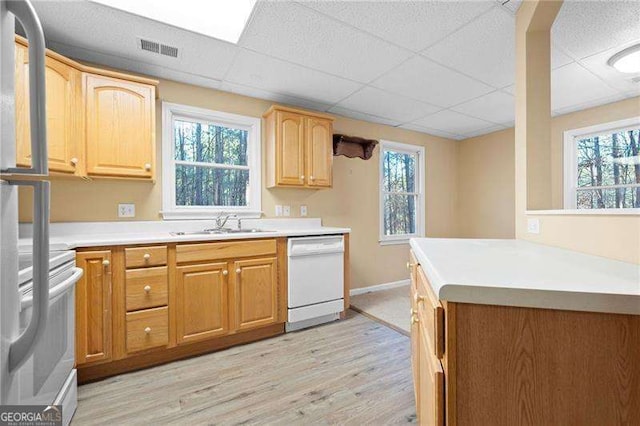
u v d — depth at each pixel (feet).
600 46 6.77
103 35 6.32
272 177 9.45
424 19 5.92
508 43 6.77
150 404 5.13
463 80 8.63
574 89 9.01
